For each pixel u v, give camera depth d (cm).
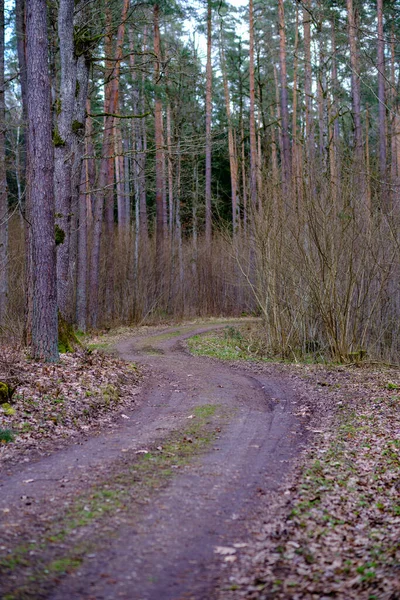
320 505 703
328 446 1009
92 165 3184
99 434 1059
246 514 664
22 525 601
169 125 4306
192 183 4950
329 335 2264
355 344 2259
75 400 1207
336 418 1258
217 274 4353
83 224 2902
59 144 1733
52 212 1483
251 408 1350
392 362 2208
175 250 4300
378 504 713
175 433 1062
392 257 2147
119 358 1961
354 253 2198
